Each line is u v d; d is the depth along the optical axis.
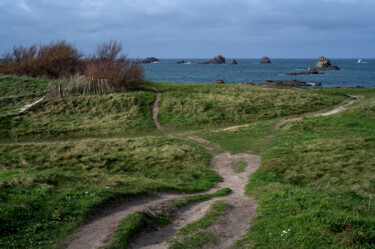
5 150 25.75
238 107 39.62
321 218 10.09
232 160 23.80
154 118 37.38
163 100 43.81
